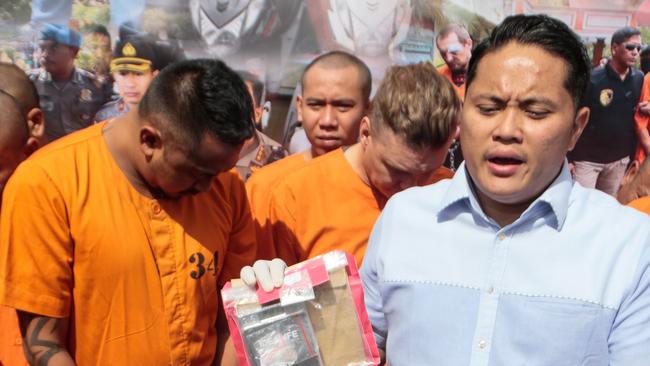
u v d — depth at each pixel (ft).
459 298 4.20
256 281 4.63
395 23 11.76
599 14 12.21
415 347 4.29
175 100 4.84
